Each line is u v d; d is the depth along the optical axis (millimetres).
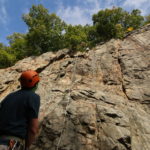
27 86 2336
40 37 17047
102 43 14875
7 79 11945
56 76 11133
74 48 14281
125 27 18078
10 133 1983
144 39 13219
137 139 6273
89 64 11633
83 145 5863
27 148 1969
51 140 6160
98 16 17594
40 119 7223
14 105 2146
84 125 6445
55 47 16734
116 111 7098
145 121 6973
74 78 10586
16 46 19234
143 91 8695
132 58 11297
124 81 9680
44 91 9547
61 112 7168
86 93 8383
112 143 5848
